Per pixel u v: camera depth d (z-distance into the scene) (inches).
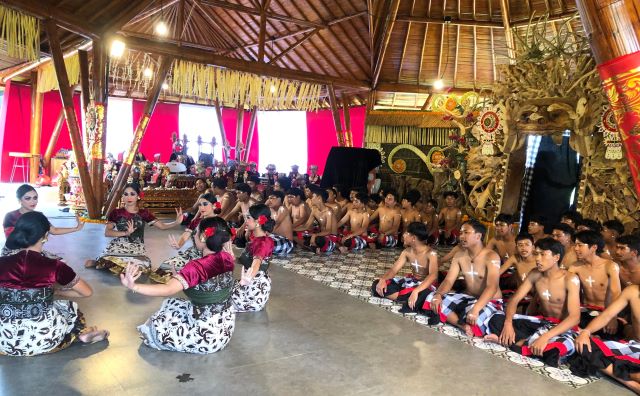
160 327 120.4
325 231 262.4
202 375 110.2
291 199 265.7
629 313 133.4
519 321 133.6
